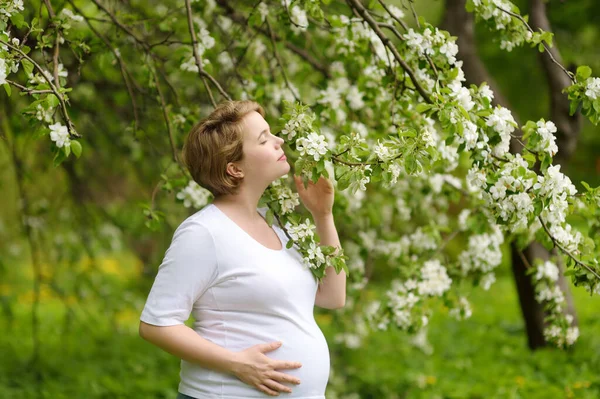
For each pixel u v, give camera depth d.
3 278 12.38
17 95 6.29
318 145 3.00
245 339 2.91
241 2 5.42
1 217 10.19
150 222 4.11
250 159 3.03
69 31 4.23
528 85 11.94
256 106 3.12
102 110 7.38
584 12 9.14
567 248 3.71
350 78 4.97
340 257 3.18
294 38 4.94
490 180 3.28
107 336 9.45
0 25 3.21
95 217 8.37
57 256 8.52
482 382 6.83
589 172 17.00
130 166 8.28
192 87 6.27
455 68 3.62
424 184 5.14
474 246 4.89
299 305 3.01
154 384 7.18
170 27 4.94
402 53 4.01
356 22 4.48
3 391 6.79
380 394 6.77
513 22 3.85
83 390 7.00
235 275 2.90
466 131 3.19
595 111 3.44
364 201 5.65
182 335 2.84
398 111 4.48
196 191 4.12
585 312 9.41
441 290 4.82
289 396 2.91
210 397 2.87
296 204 3.21
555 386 6.57
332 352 7.45
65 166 7.90
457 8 7.12
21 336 9.46
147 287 9.87
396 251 5.29
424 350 7.28
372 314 4.94
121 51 5.68
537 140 3.34
